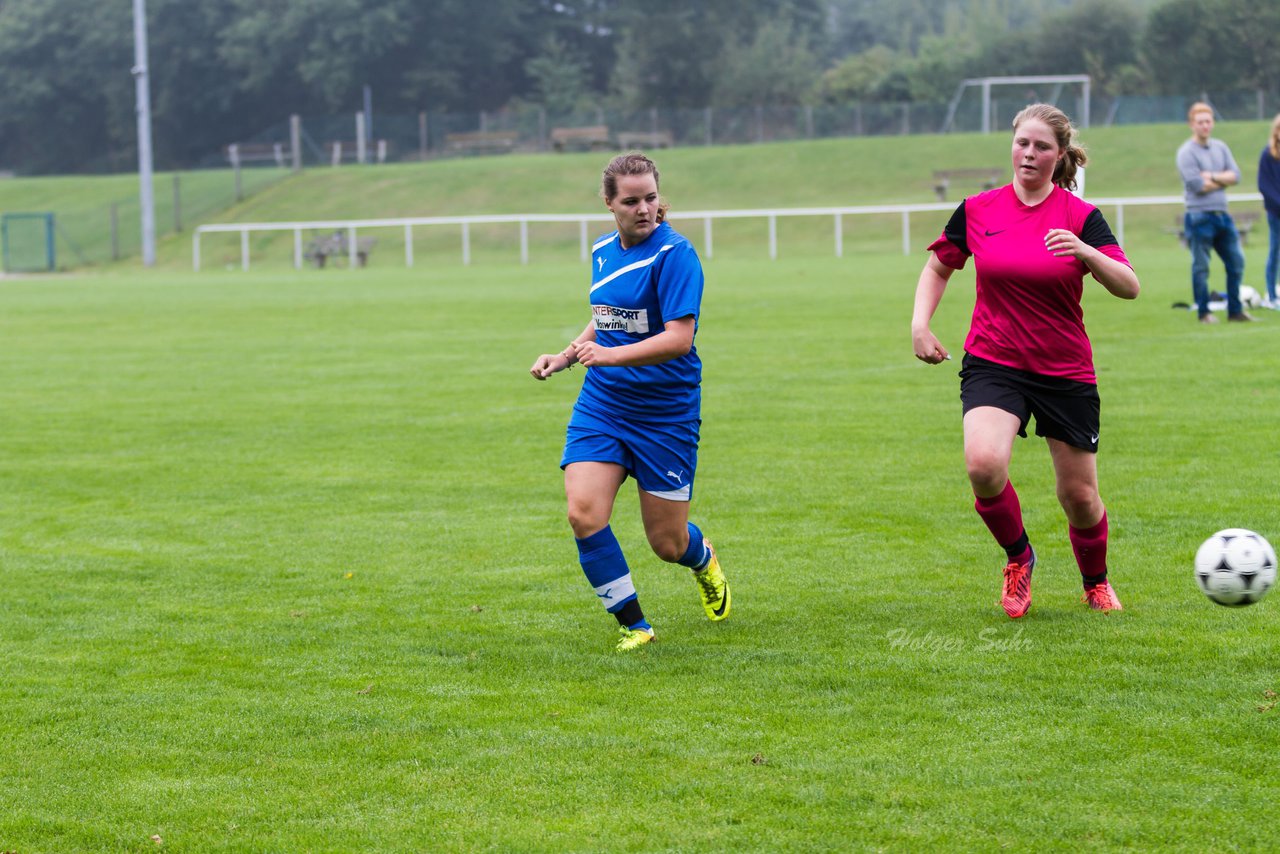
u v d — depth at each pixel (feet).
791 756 21.44
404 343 87.76
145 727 23.70
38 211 293.43
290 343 89.81
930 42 445.37
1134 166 251.80
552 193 269.23
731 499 41.32
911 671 25.36
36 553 37.47
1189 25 356.18
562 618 30.07
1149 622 27.86
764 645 27.40
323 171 299.17
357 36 398.01
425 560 35.60
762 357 74.23
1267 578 25.14
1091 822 18.78
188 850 18.99
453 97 413.39
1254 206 207.31
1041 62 391.04
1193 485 40.34
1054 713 22.90
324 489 45.03
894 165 269.64
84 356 85.56
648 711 23.79
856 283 125.49
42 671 27.02
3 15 438.81
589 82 437.99
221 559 36.29
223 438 55.26
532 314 104.94
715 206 259.19
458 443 52.85
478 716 23.80
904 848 18.28
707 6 425.69
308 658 27.53
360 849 18.83
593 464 27.66
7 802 20.71
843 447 49.01
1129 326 78.79
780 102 410.93
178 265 236.22
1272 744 21.20
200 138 431.02
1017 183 27.89
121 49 417.49
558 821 19.45
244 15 411.95
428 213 265.34
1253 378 59.36
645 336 27.89
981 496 27.86
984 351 28.43
